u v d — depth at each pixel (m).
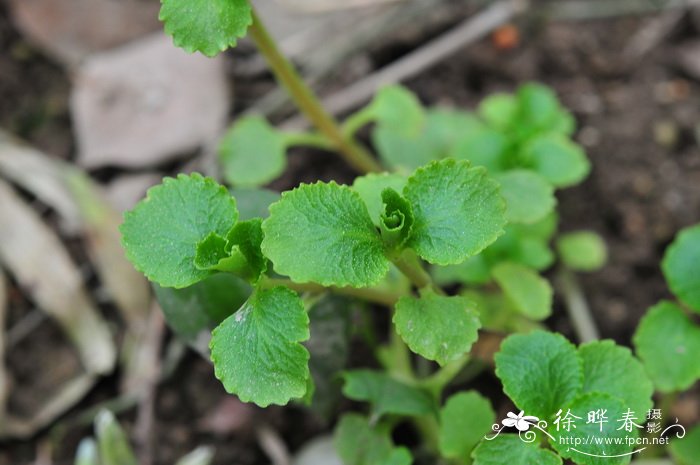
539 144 0.46
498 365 0.37
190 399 0.47
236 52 0.54
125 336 0.48
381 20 0.54
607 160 0.51
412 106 0.48
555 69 0.54
